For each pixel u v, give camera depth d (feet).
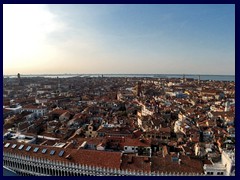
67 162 245.45
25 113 582.76
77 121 463.42
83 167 235.81
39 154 266.36
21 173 270.46
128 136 354.13
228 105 583.58
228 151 239.50
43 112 629.51
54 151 266.77
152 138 358.02
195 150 295.69
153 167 230.27
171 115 553.23
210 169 221.05
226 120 463.01
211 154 259.80
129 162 238.27
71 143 293.02
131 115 569.64
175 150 303.27
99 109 611.06
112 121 465.06
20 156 268.82
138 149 290.97
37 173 260.83
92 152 255.29
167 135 367.45
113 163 237.04
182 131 393.91
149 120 463.01
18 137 331.36
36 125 436.76
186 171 224.33
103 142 296.30
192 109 593.42
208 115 531.50
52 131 403.95
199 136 359.05
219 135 355.97
